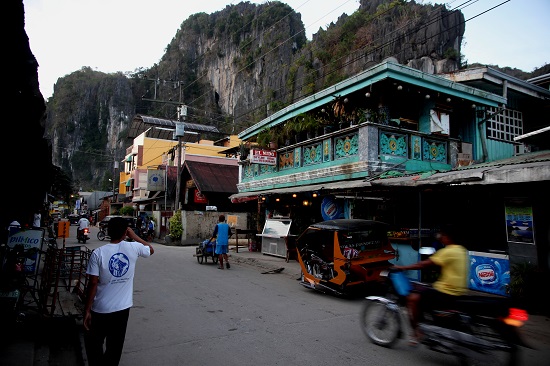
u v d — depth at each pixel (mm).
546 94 13750
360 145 10648
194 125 44938
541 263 6969
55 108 124562
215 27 118438
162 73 113500
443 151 11898
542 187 6965
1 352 4484
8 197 7969
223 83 107375
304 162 13422
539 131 8438
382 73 10297
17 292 5324
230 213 23359
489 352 4113
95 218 55156
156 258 14570
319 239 9320
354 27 69438
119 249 3705
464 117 12836
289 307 7168
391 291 5367
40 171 7543
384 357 4645
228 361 4500
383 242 8461
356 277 7812
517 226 7289
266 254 15203
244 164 18188
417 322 4742
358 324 6074
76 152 115000
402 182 7902
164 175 27859
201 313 6691
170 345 5066
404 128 11375
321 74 64500
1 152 5781
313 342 5191
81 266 7520
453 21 64812
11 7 3066
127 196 44812
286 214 15336
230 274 10969
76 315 5586
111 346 3568
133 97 121438
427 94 11211
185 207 26547
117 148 107375
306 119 13000
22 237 8211
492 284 7668
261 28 102750
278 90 76688
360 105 11906
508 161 8422
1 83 4074
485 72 12391
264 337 5398
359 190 9695
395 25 64750
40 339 5223
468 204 9367
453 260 4613
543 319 6324
